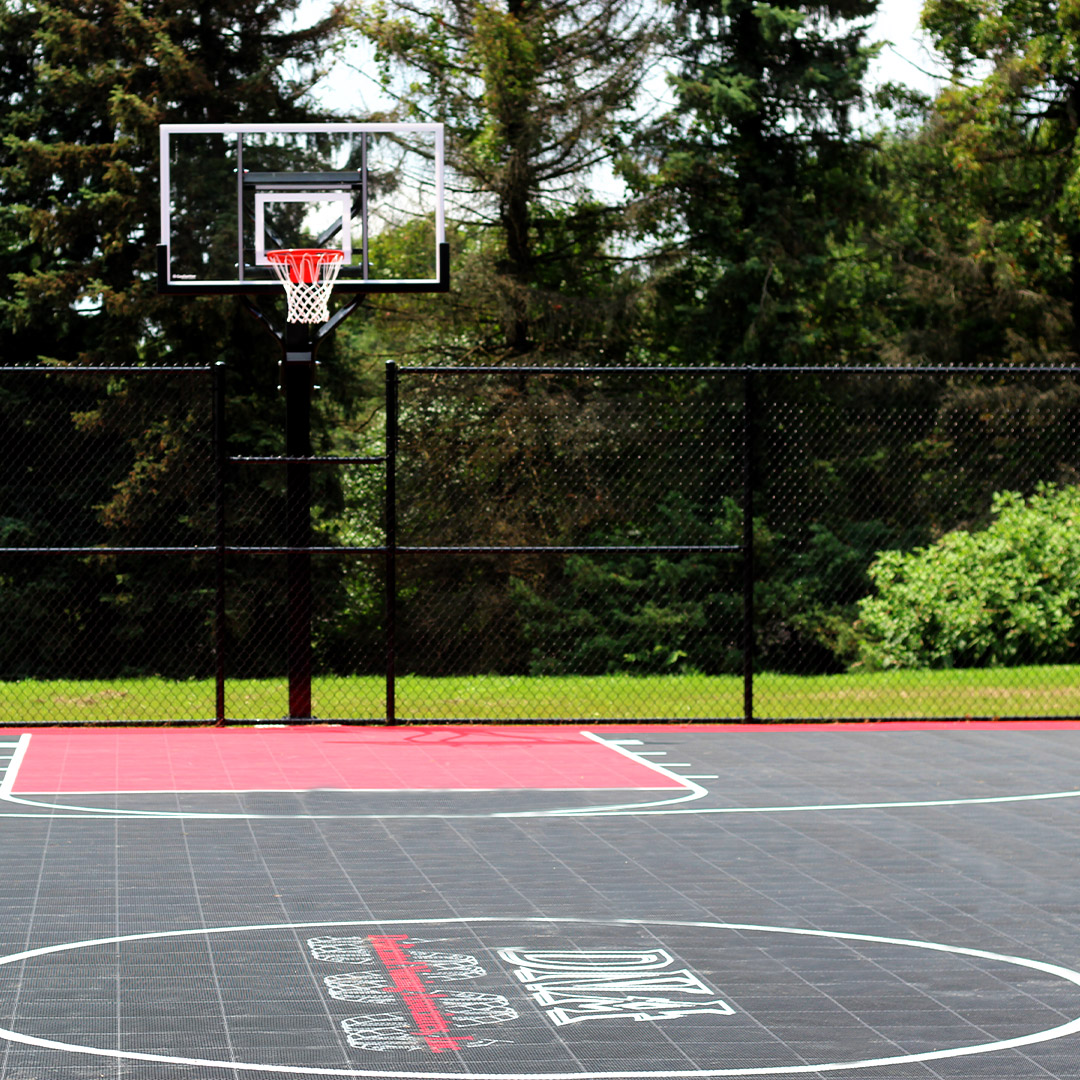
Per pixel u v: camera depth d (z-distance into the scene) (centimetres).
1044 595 1995
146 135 2620
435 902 713
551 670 2800
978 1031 532
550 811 948
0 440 2741
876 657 2142
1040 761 1152
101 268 2677
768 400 2927
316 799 988
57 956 620
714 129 2955
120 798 988
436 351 2961
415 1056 504
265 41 2781
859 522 2933
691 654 2841
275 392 2722
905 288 3184
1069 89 3011
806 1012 553
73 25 2680
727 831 887
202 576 2683
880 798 995
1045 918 692
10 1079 480
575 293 2986
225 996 568
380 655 2827
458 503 2812
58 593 2716
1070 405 2909
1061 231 3081
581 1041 520
